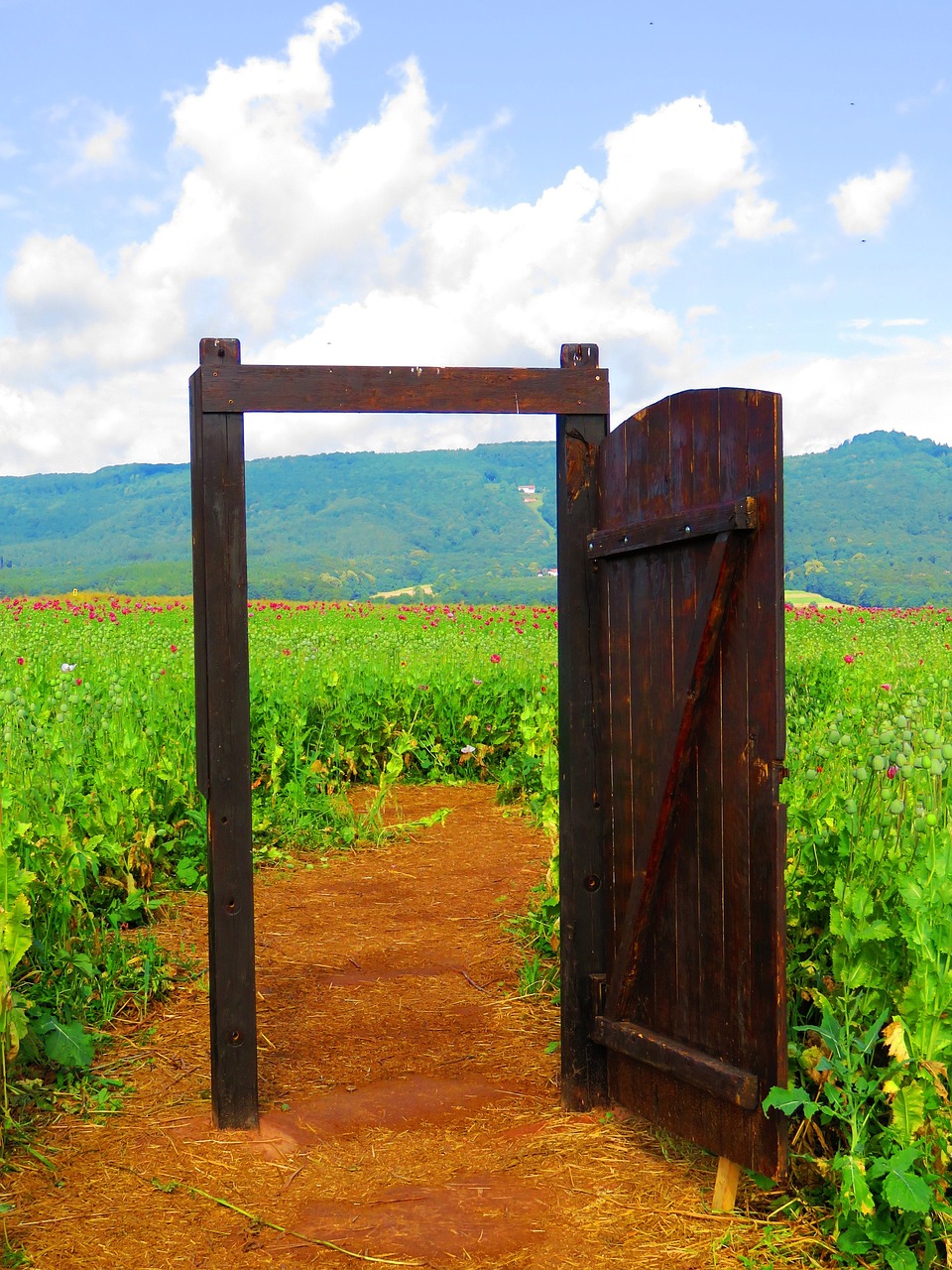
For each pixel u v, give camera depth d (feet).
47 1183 9.93
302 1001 14.96
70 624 55.83
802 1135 9.93
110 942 15.90
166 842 20.34
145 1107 11.59
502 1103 11.71
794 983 11.02
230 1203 9.64
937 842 9.68
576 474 11.49
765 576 8.97
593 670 11.44
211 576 10.85
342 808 26.53
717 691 9.58
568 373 11.43
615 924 11.23
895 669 35.19
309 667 33.04
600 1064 11.48
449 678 32.58
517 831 25.00
